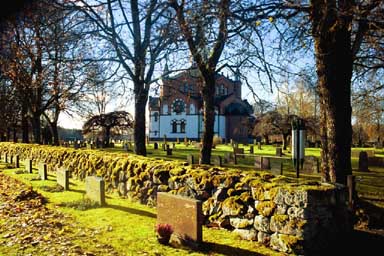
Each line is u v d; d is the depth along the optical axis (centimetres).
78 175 1580
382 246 677
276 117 4669
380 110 2486
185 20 979
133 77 1873
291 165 2452
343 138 991
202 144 1600
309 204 634
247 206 729
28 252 645
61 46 1719
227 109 8462
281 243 645
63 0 1545
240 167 2252
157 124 8750
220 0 864
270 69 1273
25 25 1258
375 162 2511
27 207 1021
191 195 857
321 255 632
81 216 920
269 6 929
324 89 1005
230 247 671
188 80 1986
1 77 3183
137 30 1744
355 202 903
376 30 967
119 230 788
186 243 683
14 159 2450
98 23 1717
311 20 929
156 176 1002
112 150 4062
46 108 3447
